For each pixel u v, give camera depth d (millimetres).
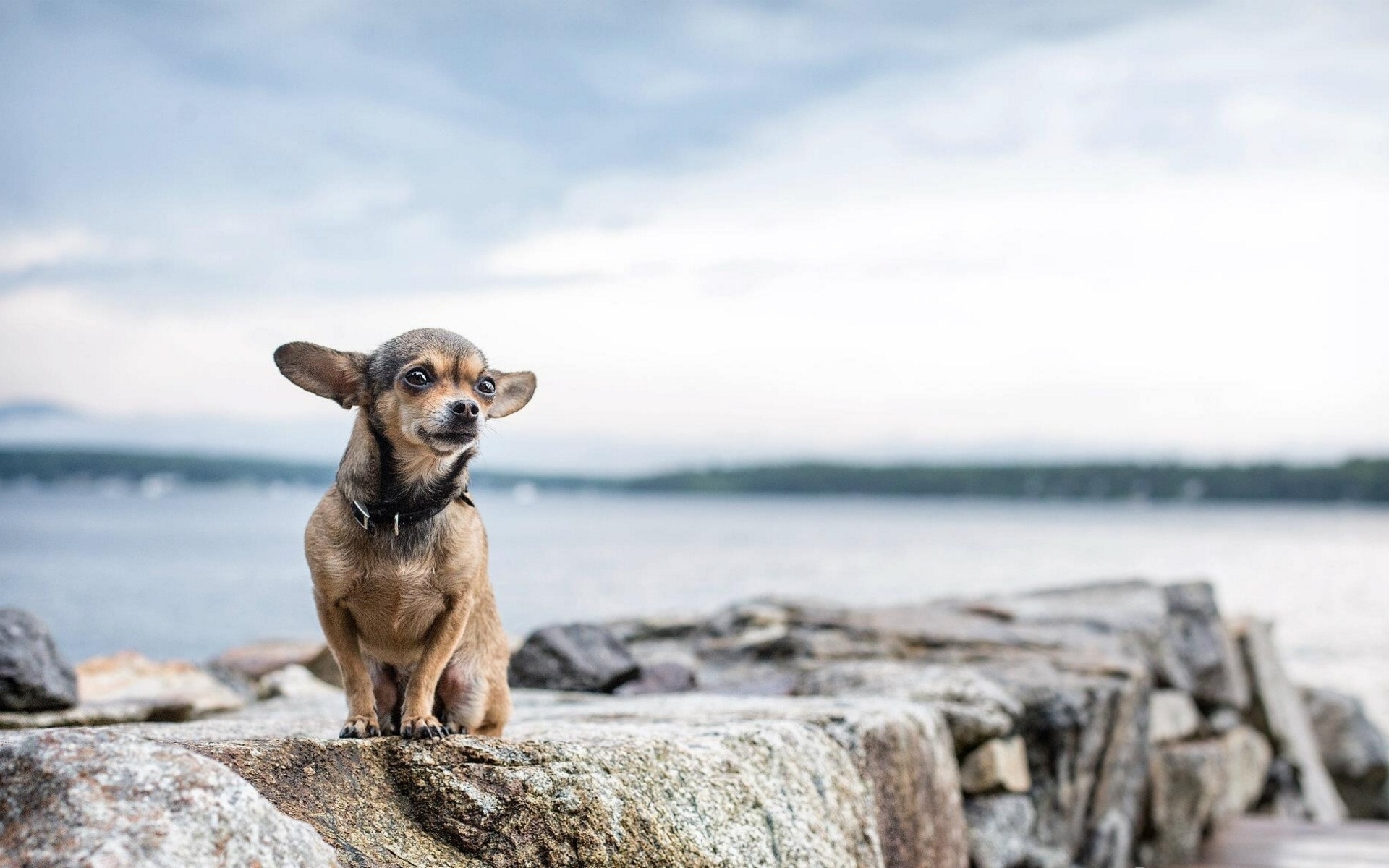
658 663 1853
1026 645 2012
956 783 1425
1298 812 2678
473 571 959
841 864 1077
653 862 897
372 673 1033
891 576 7492
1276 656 2984
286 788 803
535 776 880
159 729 1030
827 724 1220
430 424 924
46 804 657
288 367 974
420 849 822
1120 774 1812
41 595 5684
